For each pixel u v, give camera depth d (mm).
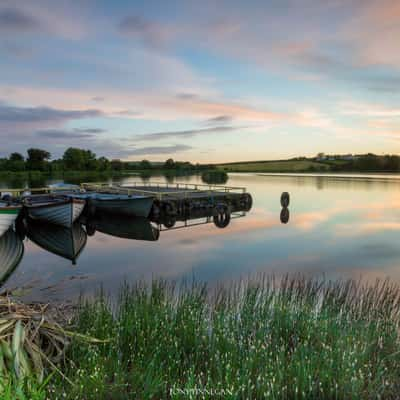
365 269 9680
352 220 20562
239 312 5004
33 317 3836
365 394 3369
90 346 3785
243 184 59344
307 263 10414
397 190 45094
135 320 4492
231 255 11516
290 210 25781
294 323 4672
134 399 3230
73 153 107438
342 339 4180
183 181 68125
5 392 2650
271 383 3266
